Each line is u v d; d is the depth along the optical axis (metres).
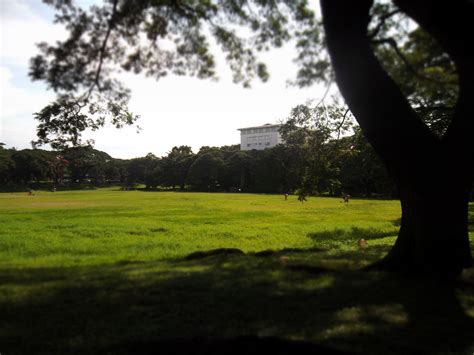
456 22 6.57
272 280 7.85
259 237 20.45
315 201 56.50
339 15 7.33
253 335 4.99
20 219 28.02
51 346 4.72
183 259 11.82
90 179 127.81
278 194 80.69
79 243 17.39
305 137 16.98
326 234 21.83
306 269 8.88
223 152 109.06
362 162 24.22
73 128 14.02
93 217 30.17
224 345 4.71
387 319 5.65
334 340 4.91
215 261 10.54
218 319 5.63
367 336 5.05
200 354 4.51
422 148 7.75
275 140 131.38
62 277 8.33
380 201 56.19
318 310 6.04
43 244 16.91
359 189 67.50
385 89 7.55
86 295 6.77
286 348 4.65
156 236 20.17
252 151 102.81
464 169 7.86
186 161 112.94
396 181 8.45
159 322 5.50
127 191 102.62
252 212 36.25
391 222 28.20
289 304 6.31
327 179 16.81
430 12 6.71
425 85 8.47
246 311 5.97
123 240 18.55
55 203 49.38
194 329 5.23
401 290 7.04
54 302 6.36
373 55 7.64
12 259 13.42
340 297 6.67
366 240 19.00
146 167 130.62
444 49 7.21
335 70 7.77
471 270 7.68
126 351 4.58
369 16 7.63
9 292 6.93
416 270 8.11
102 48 9.25
